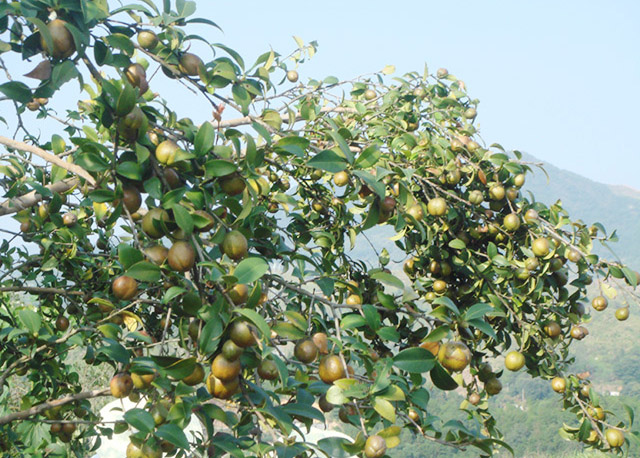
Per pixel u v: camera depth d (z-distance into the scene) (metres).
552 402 67.50
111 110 1.93
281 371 1.79
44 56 1.95
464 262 4.23
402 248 4.38
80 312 3.43
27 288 3.26
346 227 3.99
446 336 1.97
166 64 2.27
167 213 1.88
